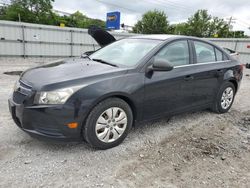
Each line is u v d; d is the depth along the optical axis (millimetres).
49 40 17328
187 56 3828
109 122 2938
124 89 2934
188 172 2611
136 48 3635
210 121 4203
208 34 53469
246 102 5773
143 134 3504
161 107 3443
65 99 2594
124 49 3770
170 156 2924
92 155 2842
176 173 2582
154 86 3246
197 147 3191
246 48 18625
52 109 2570
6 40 15500
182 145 3225
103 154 2881
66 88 2623
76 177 2412
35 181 2312
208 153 3053
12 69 10578
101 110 2812
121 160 2775
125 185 2332
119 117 3021
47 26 17000
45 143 3053
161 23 50781
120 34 20016
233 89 4766
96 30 6574
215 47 4434
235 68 4656
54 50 17750
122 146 3104
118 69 3082
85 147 3023
